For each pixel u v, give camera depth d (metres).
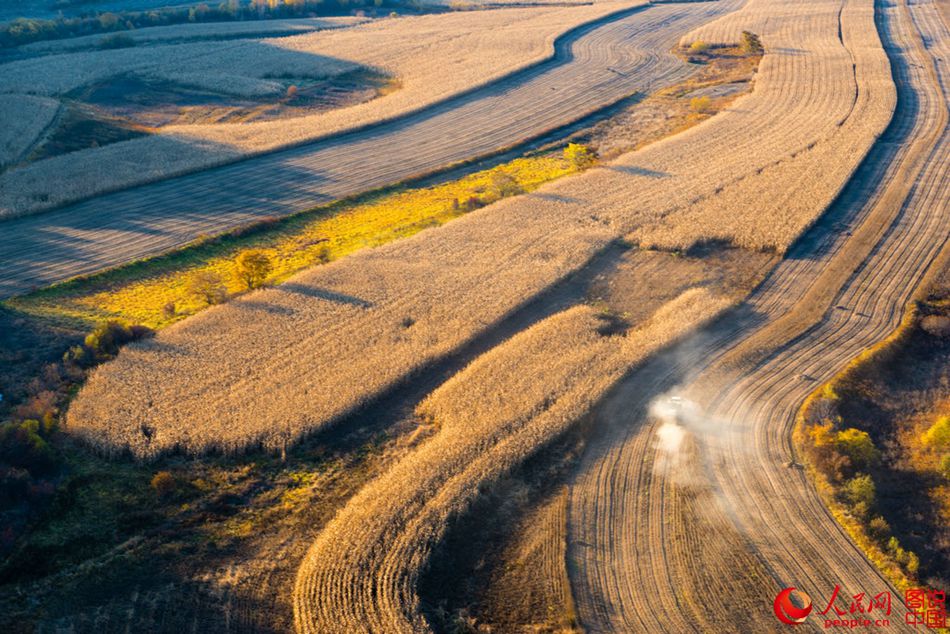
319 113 120.56
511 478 46.53
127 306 66.38
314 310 64.06
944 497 46.22
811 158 93.81
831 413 51.53
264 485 46.06
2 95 120.44
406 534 41.53
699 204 83.19
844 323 62.22
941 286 66.88
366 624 36.47
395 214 86.06
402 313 63.59
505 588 39.19
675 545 41.62
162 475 45.12
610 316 64.06
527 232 78.12
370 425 51.41
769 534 42.44
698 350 59.06
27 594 37.78
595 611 37.84
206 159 98.44
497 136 109.31
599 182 90.69
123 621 36.75
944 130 102.44
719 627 36.88
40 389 53.56
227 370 55.97
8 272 71.25
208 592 38.56
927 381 56.53
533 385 54.25
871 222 79.00
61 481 45.38
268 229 82.38
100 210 85.19
